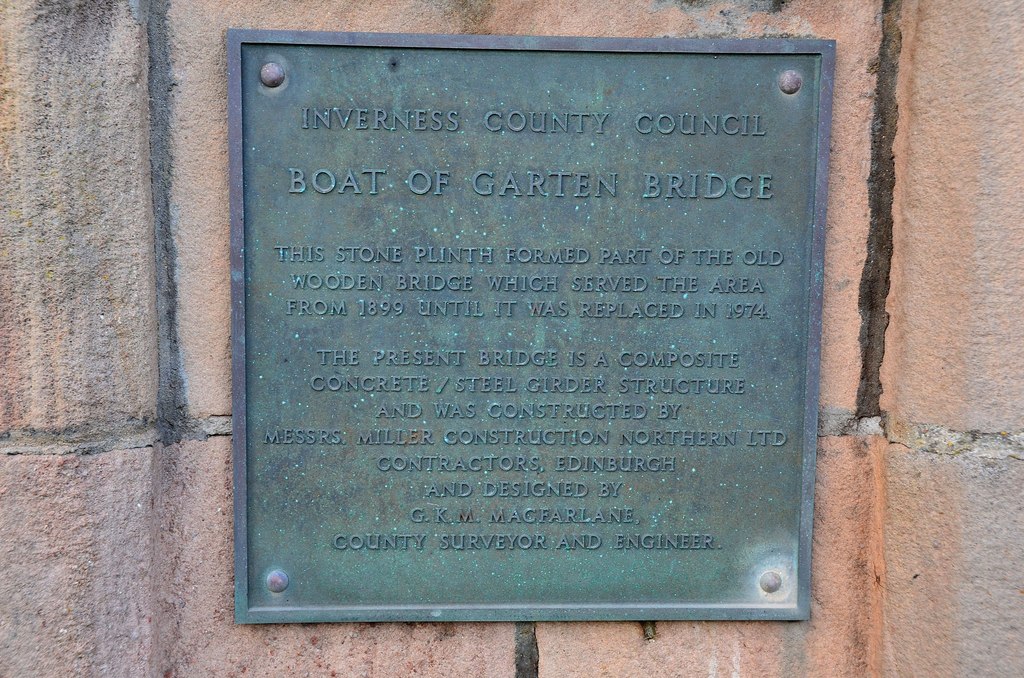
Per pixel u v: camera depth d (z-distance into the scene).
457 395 1.66
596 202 1.63
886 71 1.68
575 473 1.68
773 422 1.68
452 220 1.62
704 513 1.70
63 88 1.46
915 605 1.66
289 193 1.60
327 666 1.72
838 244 1.70
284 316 1.62
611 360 1.66
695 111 1.62
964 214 1.56
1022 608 1.54
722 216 1.64
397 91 1.59
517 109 1.61
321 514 1.66
